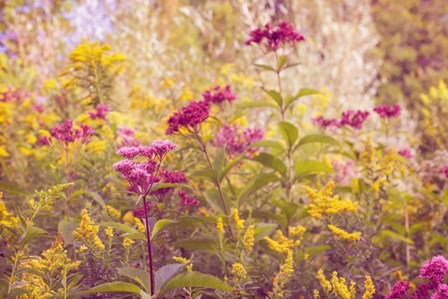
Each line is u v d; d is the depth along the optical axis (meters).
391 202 5.00
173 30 10.80
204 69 8.19
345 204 3.67
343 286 3.04
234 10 8.89
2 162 5.20
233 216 3.51
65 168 4.33
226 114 5.04
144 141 5.39
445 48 15.41
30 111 6.07
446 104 6.78
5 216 3.35
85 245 3.26
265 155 4.32
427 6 15.52
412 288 3.84
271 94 4.50
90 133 4.36
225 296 3.04
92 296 3.08
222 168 4.03
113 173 4.45
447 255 4.50
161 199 3.70
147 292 2.82
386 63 15.11
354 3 12.06
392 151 4.72
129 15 10.15
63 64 8.30
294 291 3.39
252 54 7.84
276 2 9.28
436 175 5.80
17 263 3.14
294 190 4.96
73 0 10.73
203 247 3.62
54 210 4.04
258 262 3.46
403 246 4.77
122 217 4.20
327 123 5.60
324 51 10.26
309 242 4.30
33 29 9.59
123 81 7.36
